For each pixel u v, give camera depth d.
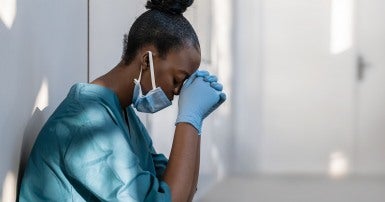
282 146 5.64
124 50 1.62
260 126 5.65
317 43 5.55
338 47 5.52
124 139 1.49
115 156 1.45
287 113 5.63
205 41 4.82
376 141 5.54
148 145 1.83
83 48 2.27
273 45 5.60
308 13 5.54
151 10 1.60
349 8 5.48
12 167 1.54
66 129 1.47
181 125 1.59
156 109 1.61
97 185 1.43
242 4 5.56
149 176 1.50
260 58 5.61
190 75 1.62
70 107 1.50
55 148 1.47
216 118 5.07
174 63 1.56
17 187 1.59
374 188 5.03
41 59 1.75
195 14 4.48
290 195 4.78
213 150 4.99
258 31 5.58
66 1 2.01
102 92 1.55
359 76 5.53
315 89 5.59
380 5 5.45
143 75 1.57
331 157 5.59
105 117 1.50
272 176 5.46
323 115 5.59
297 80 5.60
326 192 4.89
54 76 1.88
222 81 5.40
